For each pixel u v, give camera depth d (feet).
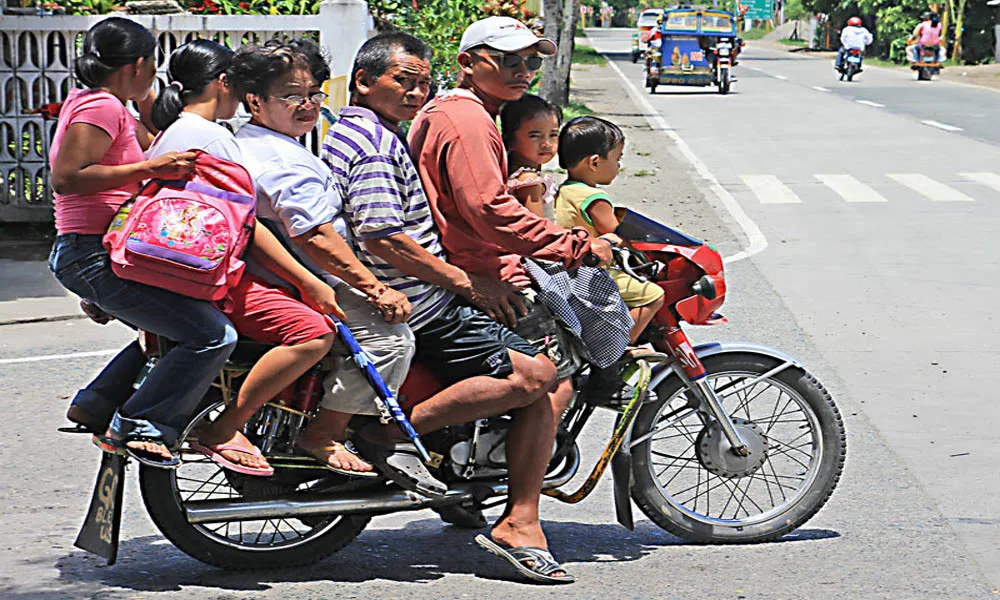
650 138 133.18
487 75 26.61
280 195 25.07
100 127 25.58
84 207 25.66
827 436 29.94
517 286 26.50
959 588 27.27
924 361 47.88
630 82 233.14
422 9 98.32
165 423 25.05
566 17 152.35
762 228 79.30
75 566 28.12
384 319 25.53
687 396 29.58
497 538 27.20
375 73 25.85
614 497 30.91
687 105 177.99
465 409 26.18
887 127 143.33
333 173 25.80
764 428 38.75
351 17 74.02
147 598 26.21
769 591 26.96
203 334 24.63
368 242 25.70
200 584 27.02
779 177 102.53
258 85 25.34
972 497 33.45
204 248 24.23
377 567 28.19
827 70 278.46
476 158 25.72
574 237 26.02
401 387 26.61
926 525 31.32
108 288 25.07
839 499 33.22
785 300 58.65
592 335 26.94
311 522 28.09
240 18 74.08
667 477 34.53
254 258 25.20
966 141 128.26
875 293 60.29
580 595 26.58
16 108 73.26
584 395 28.12
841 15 384.68
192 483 32.63
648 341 29.17
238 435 25.48
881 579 27.73
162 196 24.67
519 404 26.32
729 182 99.91
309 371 25.85
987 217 83.10
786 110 168.45
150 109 29.43
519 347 26.30
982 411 41.47
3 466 35.42
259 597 26.32
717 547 29.76
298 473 26.71
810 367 46.98
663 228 28.76
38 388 43.78
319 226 25.07
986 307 57.31
